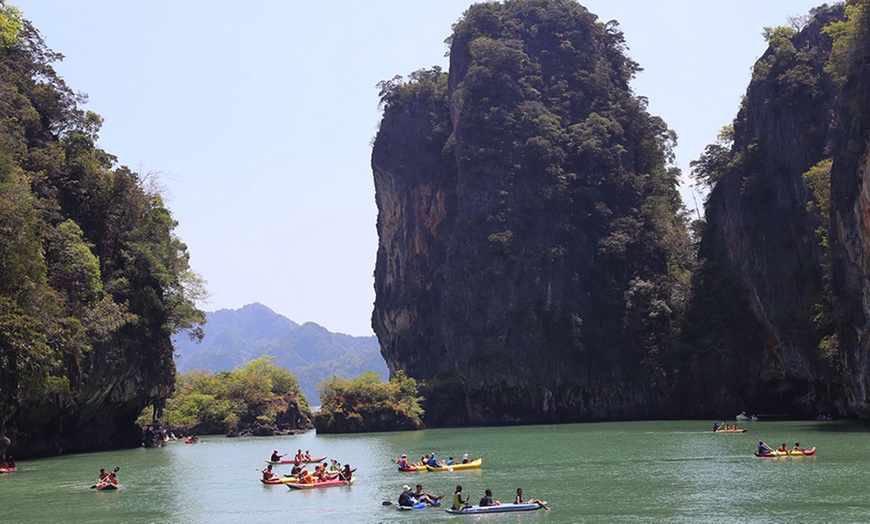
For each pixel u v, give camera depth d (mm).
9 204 64125
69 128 100688
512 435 104750
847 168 90125
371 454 83188
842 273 93562
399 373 142125
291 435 139125
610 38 184500
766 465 58531
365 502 49438
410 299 172625
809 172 111375
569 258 151750
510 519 42156
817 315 109000
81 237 91438
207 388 155375
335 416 132375
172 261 107500
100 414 97875
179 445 111438
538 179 157125
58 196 91188
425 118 181250
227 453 91438
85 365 85688
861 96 88375
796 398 125938
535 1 179750
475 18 178125
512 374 145500
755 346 132375
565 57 175000
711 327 135750
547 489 51156
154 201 105688
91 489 57500
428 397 150875
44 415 83375
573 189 157250
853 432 82625
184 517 45844
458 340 150000
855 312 90688
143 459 83438
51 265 80500
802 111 129250
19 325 61125
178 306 108375
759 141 136375
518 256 150375
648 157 172000
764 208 130875
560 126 164125
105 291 90625
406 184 177125
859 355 91125
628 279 152750
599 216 155625
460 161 159125
